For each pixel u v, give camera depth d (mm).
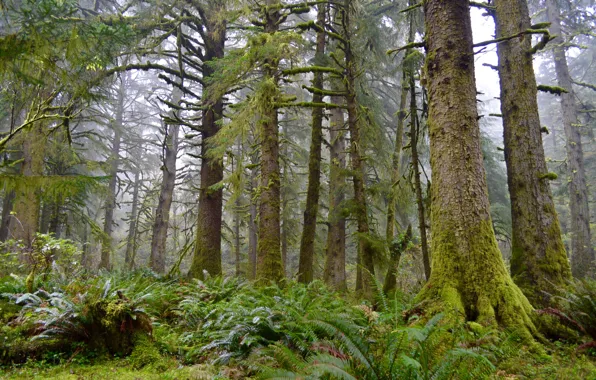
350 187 14461
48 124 11289
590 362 4316
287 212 19172
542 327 5422
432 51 6961
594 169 27906
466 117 6484
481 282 5711
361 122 12500
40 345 4797
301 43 10008
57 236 20812
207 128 13766
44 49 5816
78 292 6004
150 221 23969
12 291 6652
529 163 7797
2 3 6402
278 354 3596
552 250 7203
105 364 4629
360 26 12703
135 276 10883
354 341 3172
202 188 13484
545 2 20156
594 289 5500
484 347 4145
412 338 3307
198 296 7750
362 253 10945
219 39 14328
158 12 12547
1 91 8031
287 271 24844
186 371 4395
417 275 12820
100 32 6805
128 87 25031
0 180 5598
